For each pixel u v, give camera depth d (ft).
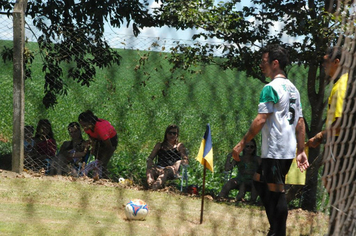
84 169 23.30
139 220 15.90
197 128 26.86
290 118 13.03
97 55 23.31
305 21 20.75
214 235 14.87
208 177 27.89
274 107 12.78
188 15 21.15
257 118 12.74
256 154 24.32
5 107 39.11
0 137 32.99
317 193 21.76
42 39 22.82
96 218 15.67
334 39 20.08
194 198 21.50
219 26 21.33
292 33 21.45
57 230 13.76
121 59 23.06
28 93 30.42
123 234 13.99
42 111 30.63
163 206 18.61
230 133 24.72
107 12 23.63
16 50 21.58
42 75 30.71
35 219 14.82
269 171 12.93
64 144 23.79
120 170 26.89
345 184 8.71
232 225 16.43
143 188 22.71
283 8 21.68
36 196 17.87
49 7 23.44
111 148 23.72
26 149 22.82
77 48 23.12
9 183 19.57
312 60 21.38
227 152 27.45
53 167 23.11
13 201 16.96
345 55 7.48
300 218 18.98
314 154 21.50
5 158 26.23
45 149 23.13
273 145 12.82
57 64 23.86
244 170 23.26
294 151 13.07
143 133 28.58
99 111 24.99
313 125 22.59
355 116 8.71
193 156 28.63
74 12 23.85
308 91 22.61
